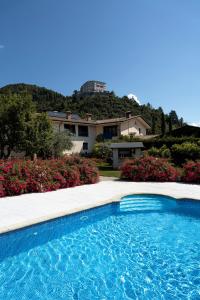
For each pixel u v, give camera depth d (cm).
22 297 429
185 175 1501
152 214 952
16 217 732
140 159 1605
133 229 790
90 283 477
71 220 788
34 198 1016
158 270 532
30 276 502
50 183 1203
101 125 3919
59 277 500
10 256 595
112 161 2675
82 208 837
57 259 580
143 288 462
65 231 765
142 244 671
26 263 558
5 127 2217
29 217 731
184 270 530
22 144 2216
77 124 3650
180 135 3103
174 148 2469
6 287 463
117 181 1544
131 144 2514
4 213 777
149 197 1106
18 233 645
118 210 978
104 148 3228
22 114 2203
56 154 2480
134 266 548
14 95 2320
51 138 2403
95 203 915
